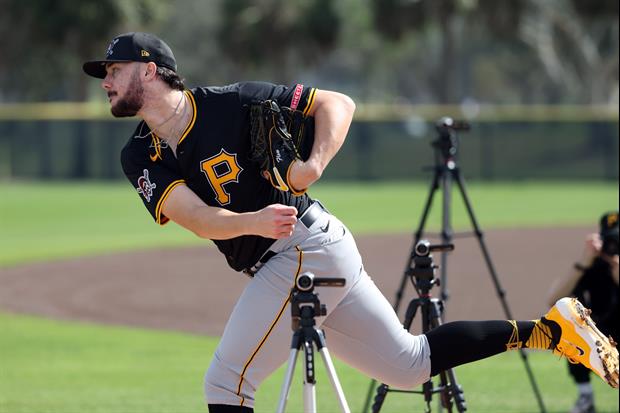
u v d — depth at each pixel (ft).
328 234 53.93
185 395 88.63
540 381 92.32
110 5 472.03
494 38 625.00
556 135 387.55
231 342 53.57
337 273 53.57
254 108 51.62
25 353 109.09
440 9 497.05
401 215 259.80
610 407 82.58
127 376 97.25
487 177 391.04
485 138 391.04
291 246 53.47
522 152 389.60
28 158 388.57
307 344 48.65
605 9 484.74
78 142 385.91
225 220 51.06
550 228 224.94
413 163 393.29
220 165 52.90
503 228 225.97
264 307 53.31
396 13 496.23
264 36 546.26
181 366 102.17
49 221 253.44
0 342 115.03
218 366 53.78
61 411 82.07
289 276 53.21
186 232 228.84
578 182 381.81
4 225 245.04
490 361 101.19
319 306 48.85
